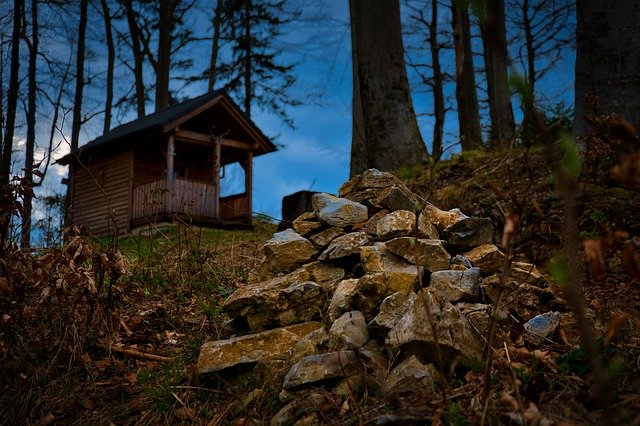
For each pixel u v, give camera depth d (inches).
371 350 121.2
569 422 75.7
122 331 187.6
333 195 182.5
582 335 49.0
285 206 341.7
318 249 165.2
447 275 136.8
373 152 466.9
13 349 163.0
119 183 724.7
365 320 133.0
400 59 473.4
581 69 305.9
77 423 135.1
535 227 224.2
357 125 588.4
